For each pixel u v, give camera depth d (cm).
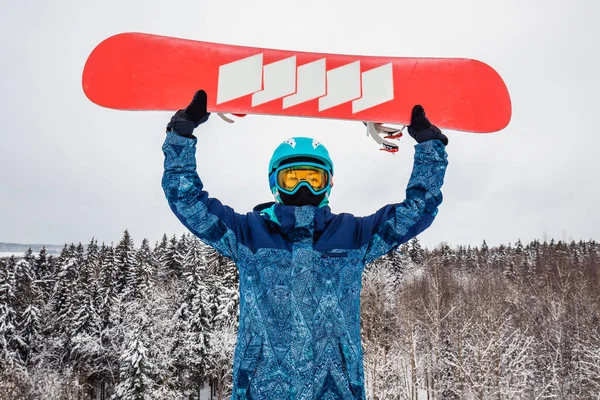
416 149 210
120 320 3153
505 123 264
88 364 3094
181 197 182
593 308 2441
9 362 2714
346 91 256
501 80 269
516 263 4981
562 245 5072
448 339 2145
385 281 2759
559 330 2288
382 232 193
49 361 3161
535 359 2170
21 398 2459
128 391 2420
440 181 201
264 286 174
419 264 4456
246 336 171
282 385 163
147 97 239
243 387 164
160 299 3039
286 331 169
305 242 179
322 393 164
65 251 4912
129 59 242
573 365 2092
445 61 269
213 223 183
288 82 253
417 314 2361
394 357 1948
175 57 246
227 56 252
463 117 261
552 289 2847
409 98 259
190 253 4156
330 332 170
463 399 1789
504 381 1706
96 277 3778
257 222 188
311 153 197
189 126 192
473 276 4072
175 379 2805
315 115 251
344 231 188
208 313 2994
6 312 3041
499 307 2192
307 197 194
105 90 238
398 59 266
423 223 197
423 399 2106
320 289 174
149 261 5203
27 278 3712
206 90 244
